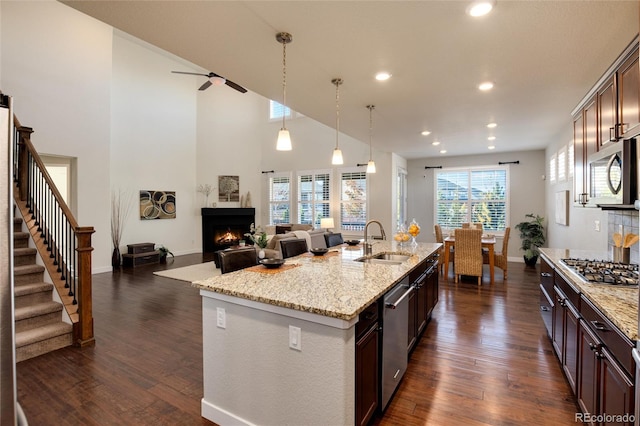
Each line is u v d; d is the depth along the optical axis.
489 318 3.93
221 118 9.52
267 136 10.02
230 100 9.66
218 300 2.03
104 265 6.49
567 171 5.12
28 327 3.12
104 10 1.96
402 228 4.38
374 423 2.03
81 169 6.08
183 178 8.78
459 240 5.64
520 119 4.61
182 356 2.94
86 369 2.71
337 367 1.62
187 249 8.87
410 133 5.54
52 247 3.72
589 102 3.14
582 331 2.00
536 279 5.94
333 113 4.27
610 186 2.37
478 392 2.38
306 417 1.72
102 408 2.20
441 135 5.73
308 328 1.70
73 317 3.20
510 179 7.68
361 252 3.62
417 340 3.21
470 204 8.12
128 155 7.61
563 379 2.54
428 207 8.61
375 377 2.00
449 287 5.42
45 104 5.61
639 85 2.07
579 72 2.90
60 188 6.19
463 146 6.89
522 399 2.29
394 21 2.11
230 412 1.99
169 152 8.45
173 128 8.54
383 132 5.47
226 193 9.55
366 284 2.12
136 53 7.78
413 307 2.89
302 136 9.38
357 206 8.41
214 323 2.05
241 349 1.94
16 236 3.78
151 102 8.08
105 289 5.24
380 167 8.01
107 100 6.43
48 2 5.64
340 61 2.71
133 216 7.69
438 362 2.83
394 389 2.29
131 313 4.09
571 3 1.90
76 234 3.21
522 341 3.26
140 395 2.35
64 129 5.84
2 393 0.90
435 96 3.58
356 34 2.27
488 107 4.00
